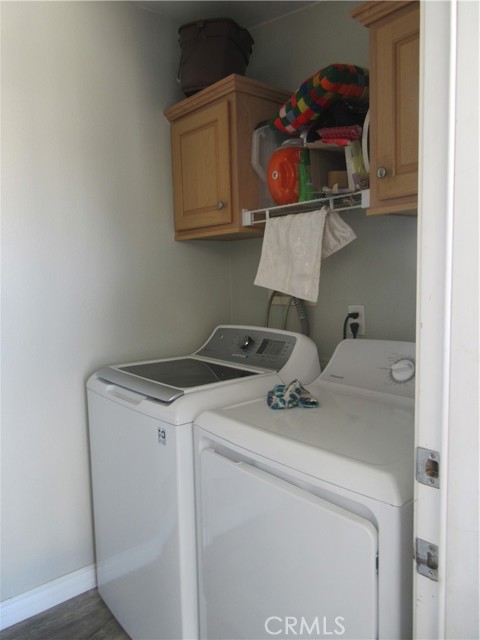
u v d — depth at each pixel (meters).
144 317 2.05
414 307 1.63
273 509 1.04
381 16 1.27
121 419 1.57
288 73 2.01
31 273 1.73
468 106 0.57
